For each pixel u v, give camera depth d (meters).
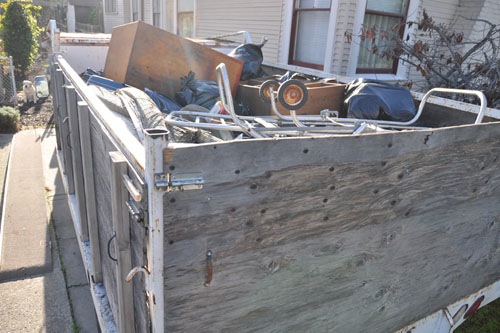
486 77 4.81
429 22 5.11
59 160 4.32
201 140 1.96
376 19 6.15
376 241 1.58
